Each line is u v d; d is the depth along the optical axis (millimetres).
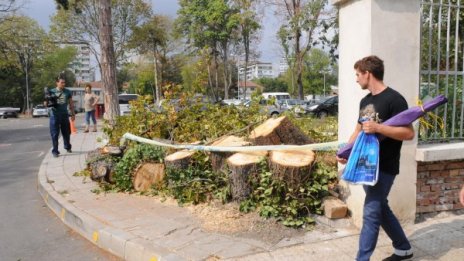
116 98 11445
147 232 4836
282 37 33406
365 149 3562
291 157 5082
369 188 3705
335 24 23156
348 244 4328
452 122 5191
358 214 4727
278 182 4934
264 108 8102
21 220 6125
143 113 8617
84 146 12031
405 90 4629
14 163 10773
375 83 3709
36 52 50406
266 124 6273
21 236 5480
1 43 35094
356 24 4688
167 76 53125
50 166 9039
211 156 5984
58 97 10180
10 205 6891
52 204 6531
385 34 4523
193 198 5746
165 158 6266
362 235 3717
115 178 6906
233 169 5242
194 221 5113
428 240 4398
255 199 5223
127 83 62719
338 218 4836
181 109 8555
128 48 36500
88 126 16625
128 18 35406
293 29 29641
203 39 54500
